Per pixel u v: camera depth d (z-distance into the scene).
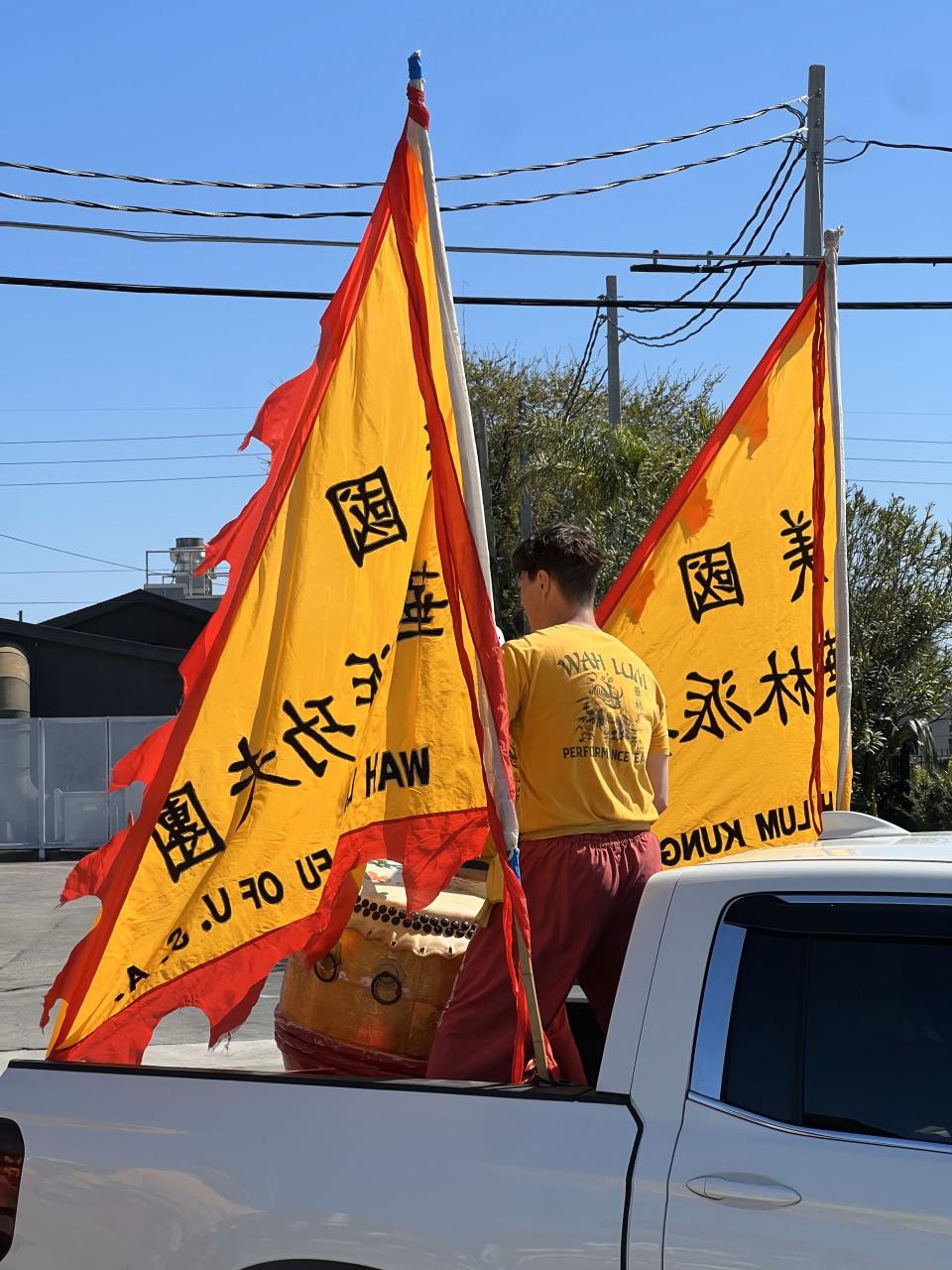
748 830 5.04
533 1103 2.68
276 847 3.64
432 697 3.70
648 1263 2.47
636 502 18.03
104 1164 2.89
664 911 2.80
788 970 2.65
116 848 3.61
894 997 2.58
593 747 3.48
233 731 3.64
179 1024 9.35
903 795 16.86
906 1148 2.44
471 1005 3.38
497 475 32.59
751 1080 2.59
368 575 3.72
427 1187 2.64
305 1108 2.81
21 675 25.55
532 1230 2.54
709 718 5.04
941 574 16.45
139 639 29.70
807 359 5.23
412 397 3.76
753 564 5.12
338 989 3.76
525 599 3.84
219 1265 2.74
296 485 3.70
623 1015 2.74
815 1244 2.38
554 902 3.40
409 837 3.67
